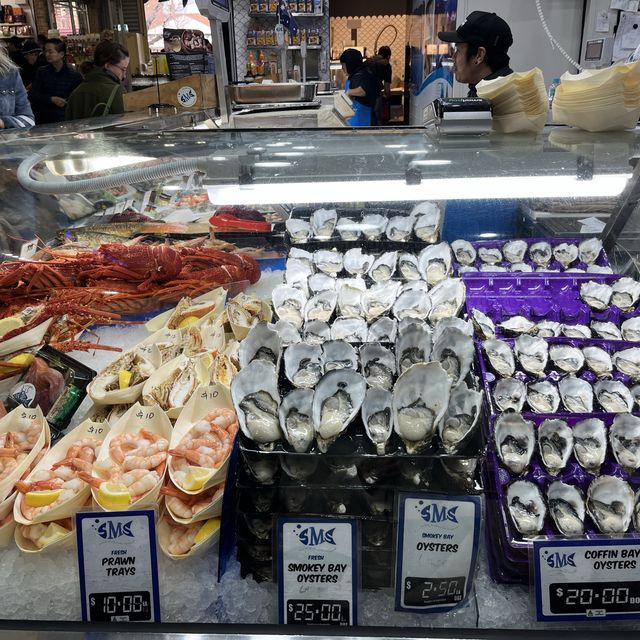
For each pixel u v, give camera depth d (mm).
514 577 928
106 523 910
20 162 1565
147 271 1759
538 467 1032
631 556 871
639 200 1583
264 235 1951
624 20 4383
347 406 942
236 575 973
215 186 1312
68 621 920
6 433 1187
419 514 888
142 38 9117
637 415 1100
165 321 1636
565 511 961
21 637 903
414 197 1271
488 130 1369
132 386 1313
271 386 987
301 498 913
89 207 2002
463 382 949
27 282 1767
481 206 1720
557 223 1729
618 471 1017
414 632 880
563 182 1250
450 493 882
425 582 906
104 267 1771
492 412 1134
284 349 1146
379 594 945
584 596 877
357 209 1808
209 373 1334
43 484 1037
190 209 2053
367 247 1699
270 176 1291
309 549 898
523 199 1697
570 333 1405
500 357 1273
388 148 1332
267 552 932
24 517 1010
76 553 934
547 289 1523
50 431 1238
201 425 1153
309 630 894
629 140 1293
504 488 990
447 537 890
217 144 1466
